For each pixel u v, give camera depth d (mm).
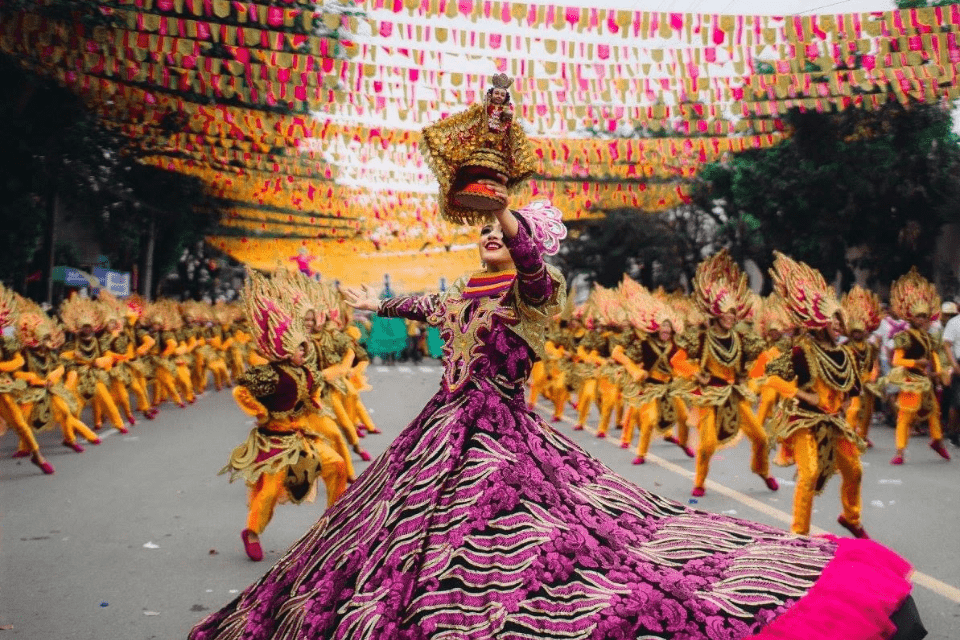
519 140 3354
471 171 3197
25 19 10383
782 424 6918
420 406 18562
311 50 10914
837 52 10008
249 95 11812
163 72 11570
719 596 2869
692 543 3162
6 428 10570
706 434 9000
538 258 3258
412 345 36844
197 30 9859
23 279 20031
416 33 9211
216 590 6008
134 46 10336
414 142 14727
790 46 10156
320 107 12367
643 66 10281
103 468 10984
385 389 23312
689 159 16297
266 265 40031
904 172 20312
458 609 2941
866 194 20641
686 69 10859
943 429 14312
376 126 14656
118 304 16469
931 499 9031
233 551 7031
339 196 21562
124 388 15219
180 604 5707
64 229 31266
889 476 10531
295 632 3225
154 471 10750
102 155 21031
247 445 6719
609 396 13984
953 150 20203
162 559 6781
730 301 9023
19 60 12578
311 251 38594
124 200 28266
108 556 6867
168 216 31172
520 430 3389
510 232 3188
